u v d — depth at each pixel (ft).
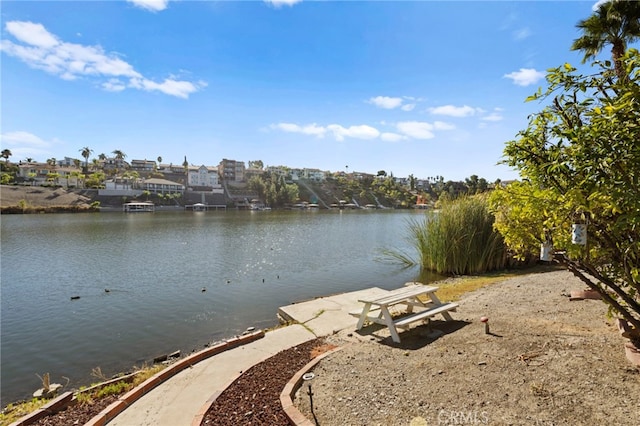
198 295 35.81
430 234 40.06
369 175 476.54
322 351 15.33
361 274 43.86
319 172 424.87
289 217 186.60
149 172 368.07
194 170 343.26
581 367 10.54
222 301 33.35
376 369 12.32
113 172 342.23
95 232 103.04
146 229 113.19
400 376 11.56
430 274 38.86
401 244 74.23
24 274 47.09
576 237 8.82
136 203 252.42
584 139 7.79
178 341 23.72
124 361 20.94
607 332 13.46
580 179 8.33
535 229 10.67
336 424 9.17
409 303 19.19
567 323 15.15
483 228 36.99
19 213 200.03
